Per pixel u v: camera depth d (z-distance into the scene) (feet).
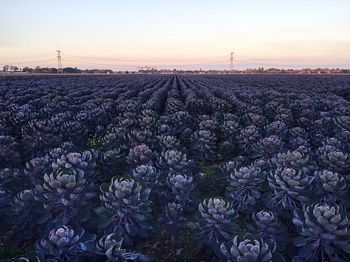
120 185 15.31
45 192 15.89
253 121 39.68
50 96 71.05
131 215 15.58
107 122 45.34
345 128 34.83
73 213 15.89
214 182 24.04
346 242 13.39
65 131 33.32
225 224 15.19
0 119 39.42
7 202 18.25
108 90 95.30
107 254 12.20
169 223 17.51
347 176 19.66
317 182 18.42
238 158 26.66
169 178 18.71
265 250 11.91
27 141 29.73
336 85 123.85
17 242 18.03
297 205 17.35
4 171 20.48
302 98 67.31
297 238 14.49
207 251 16.48
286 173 17.33
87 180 19.20
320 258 14.23
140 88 113.50
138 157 23.08
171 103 55.47
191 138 32.42
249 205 18.24
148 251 17.79
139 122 37.63
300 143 30.27
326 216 13.39
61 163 18.60
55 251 12.71
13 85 115.03
